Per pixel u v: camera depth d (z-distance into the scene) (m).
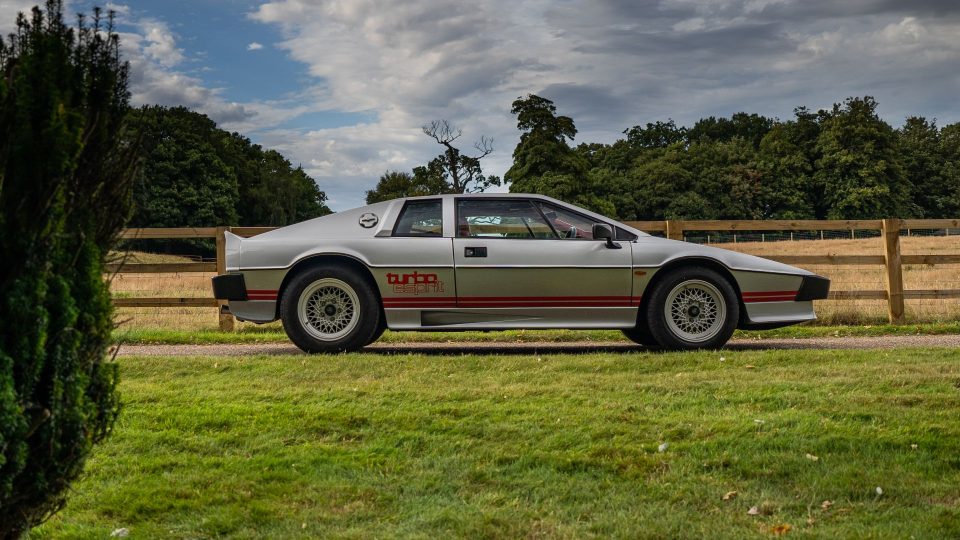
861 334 9.95
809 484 3.82
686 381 6.11
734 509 3.55
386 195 76.75
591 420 4.97
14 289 2.30
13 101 2.36
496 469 4.12
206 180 63.41
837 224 10.79
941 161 84.00
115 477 4.07
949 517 3.36
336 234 8.05
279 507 3.61
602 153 91.56
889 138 77.00
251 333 10.16
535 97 53.94
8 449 2.28
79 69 2.59
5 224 2.31
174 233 10.20
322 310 7.93
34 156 2.34
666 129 120.06
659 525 3.33
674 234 10.41
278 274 7.94
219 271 10.30
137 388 6.11
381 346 9.00
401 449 4.49
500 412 5.21
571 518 3.46
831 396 5.48
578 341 9.51
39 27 2.58
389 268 7.96
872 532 3.21
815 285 8.35
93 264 2.55
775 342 9.15
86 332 2.54
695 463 4.14
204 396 5.79
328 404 5.48
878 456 4.20
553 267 8.01
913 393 5.56
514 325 8.05
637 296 8.09
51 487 2.52
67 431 2.48
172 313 11.75
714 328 8.10
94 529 3.39
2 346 2.29
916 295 10.83
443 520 3.45
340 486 3.87
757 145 112.69
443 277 7.98
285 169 89.25
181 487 3.87
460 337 9.82
